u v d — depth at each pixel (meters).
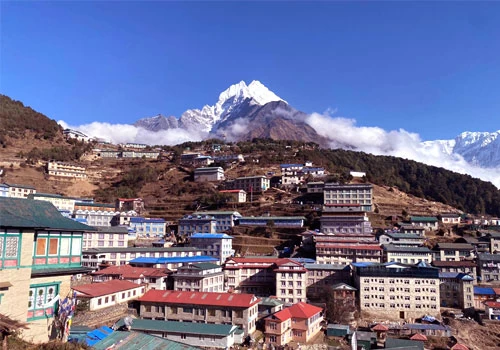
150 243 183.38
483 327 116.25
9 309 27.84
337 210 197.88
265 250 177.25
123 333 33.22
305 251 168.38
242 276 141.12
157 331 88.81
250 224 198.62
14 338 26.58
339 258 154.62
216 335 86.88
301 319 102.81
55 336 31.53
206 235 167.62
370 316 126.06
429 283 126.38
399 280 127.69
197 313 100.38
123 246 166.12
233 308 98.12
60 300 32.25
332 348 96.00
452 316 125.12
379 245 156.88
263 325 105.50
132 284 108.38
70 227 33.66
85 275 118.12
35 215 31.61
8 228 28.41
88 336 57.66
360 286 129.12
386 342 97.56
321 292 139.50
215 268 132.50
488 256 153.75
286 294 128.62
